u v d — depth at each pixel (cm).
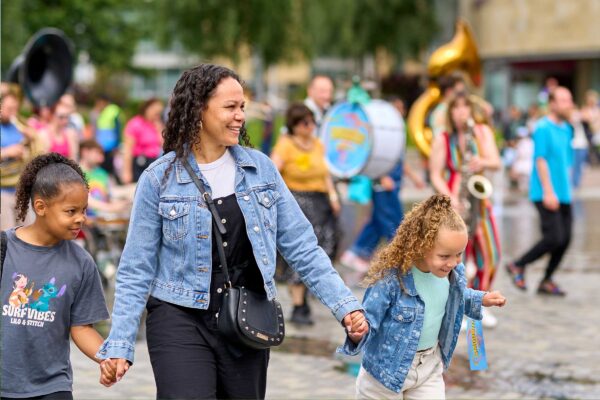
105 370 483
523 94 5034
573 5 4612
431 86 1232
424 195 2522
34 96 1402
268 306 504
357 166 1300
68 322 512
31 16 5759
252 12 4528
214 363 498
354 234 1716
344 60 5753
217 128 502
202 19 4441
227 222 500
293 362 897
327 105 1344
